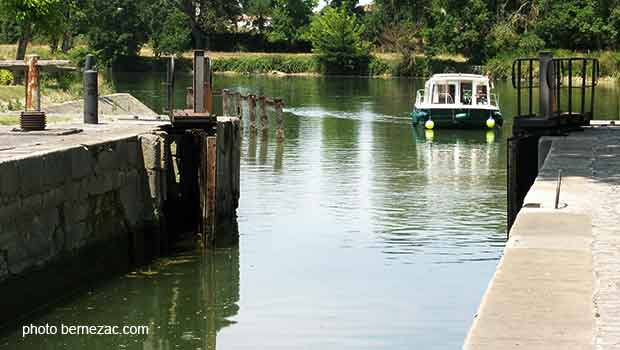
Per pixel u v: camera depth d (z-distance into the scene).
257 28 145.25
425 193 30.36
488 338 8.75
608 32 104.56
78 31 110.38
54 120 27.66
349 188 31.17
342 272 20.06
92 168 19.11
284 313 17.23
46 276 17.06
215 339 15.90
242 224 25.16
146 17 123.19
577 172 17.89
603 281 10.49
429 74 118.44
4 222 15.48
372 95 84.25
